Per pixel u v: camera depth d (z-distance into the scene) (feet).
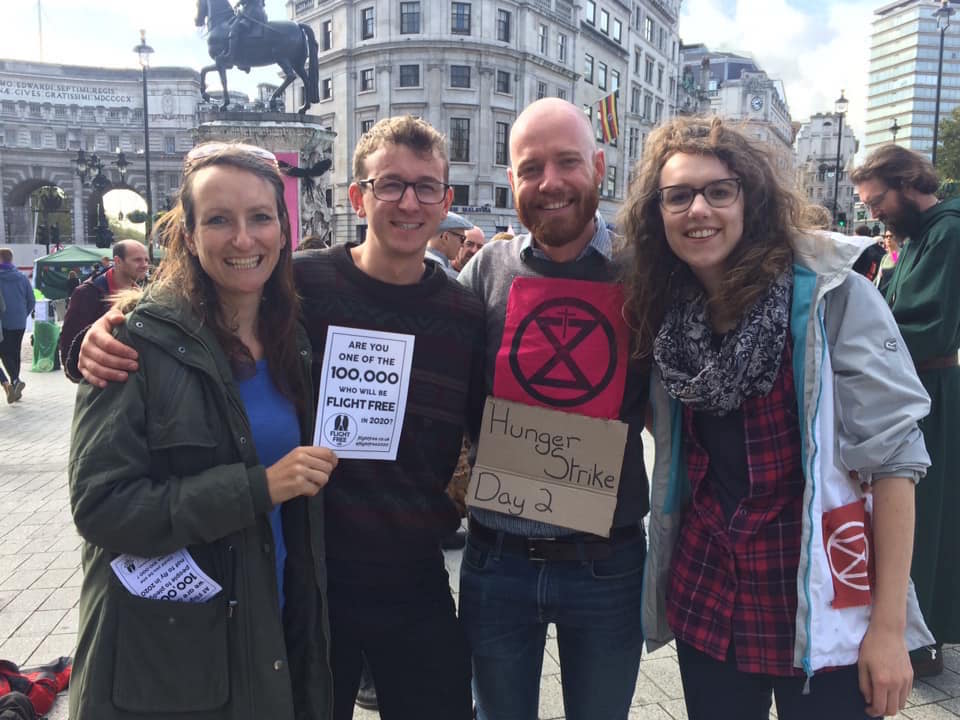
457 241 17.79
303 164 45.68
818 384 5.15
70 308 18.60
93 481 4.74
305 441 5.77
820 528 5.15
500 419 6.55
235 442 5.18
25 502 17.04
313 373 6.10
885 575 5.09
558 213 6.35
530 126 6.34
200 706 4.97
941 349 8.93
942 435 9.25
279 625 5.30
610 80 159.63
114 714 4.87
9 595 12.11
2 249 30.22
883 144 9.71
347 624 6.10
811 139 300.81
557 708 8.98
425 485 6.30
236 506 4.86
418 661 6.24
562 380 6.44
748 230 5.40
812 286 5.22
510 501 6.43
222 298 5.52
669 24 192.75
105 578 5.03
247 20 45.39
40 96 213.25
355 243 6.72
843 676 5.24
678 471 6.03
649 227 5.87
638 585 6.50
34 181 215.10
